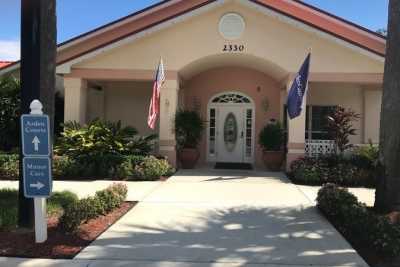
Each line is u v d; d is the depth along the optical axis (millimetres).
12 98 18016
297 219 9508
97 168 15367
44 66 8055
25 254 6934
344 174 14492
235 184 14086
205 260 6859
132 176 14875
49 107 8156
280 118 19578
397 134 9141
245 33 16750
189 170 17516
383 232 7137
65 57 20281
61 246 7301
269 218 9562
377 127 19391
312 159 15602
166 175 15711
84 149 15531
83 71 17047
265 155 17641
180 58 16922
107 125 16641
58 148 15938
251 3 16438
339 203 9180
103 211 9406
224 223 9109
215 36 16828
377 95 19391
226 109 20078
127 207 10383
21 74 7879
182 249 7375
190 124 17266
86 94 17656
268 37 16734
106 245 7500
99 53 16844
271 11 16406
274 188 13430
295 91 15078
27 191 7293
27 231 7941
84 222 8734
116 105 20344
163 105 17047
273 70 18062
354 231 8109
